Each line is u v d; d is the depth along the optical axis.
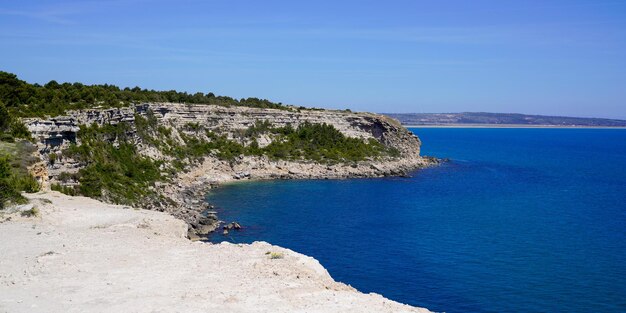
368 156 165.75
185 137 137.38
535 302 50.19
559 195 118.06
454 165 181.88
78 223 47.53
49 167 72.00
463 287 54.09
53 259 34.28
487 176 152.75
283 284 31.80
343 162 153.25
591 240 74.31
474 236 76.31
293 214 91.00
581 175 158.75
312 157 153.62
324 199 107.50
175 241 43.44
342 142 170.50
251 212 92.12
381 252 67.00
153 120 124.81
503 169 172.75
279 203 101.81
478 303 49.84
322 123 176.25
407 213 93.75
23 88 85.94
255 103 179.00
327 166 148.38
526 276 57.69
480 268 60.47
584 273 58.84
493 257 65.12
